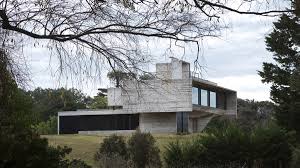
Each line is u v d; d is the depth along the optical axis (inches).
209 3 266.1
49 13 268.7
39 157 409.1
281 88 1615.4
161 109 2566.4
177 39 271.6
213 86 2792.8
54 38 269.6
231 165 1141.7
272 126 1246.3
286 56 1487.5
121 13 317.4
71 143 1829.5
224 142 1158.3
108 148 1216.8
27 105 410.6
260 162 1177.4
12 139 382.6
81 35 270.4
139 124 2687.0
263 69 1622.8
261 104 2689.5
